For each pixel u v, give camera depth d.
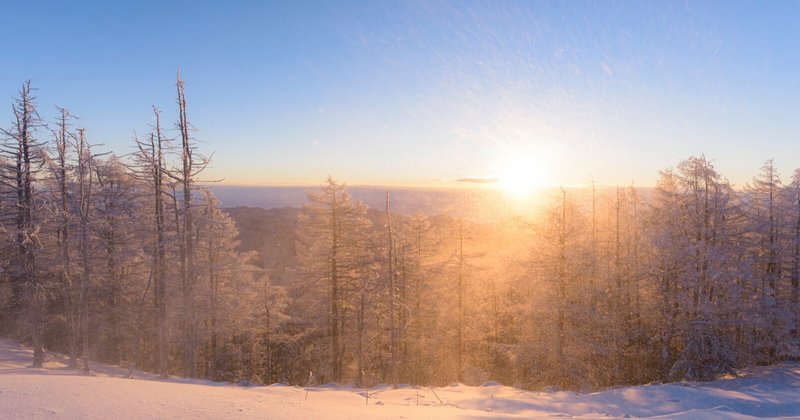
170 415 6.88
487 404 13.61
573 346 23.23
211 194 22.44
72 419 6.31
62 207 22.17
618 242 28.66
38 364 20.23
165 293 23.75
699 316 24.00
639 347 27.48
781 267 30.28
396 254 27.66
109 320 28.41
